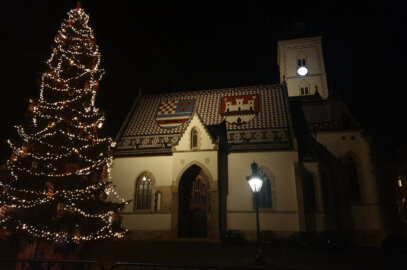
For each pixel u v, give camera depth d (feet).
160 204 135.74
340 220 132.98
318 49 234.38
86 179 73.41
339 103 152.66
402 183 182.50
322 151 142.41
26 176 67.51
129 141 152.87
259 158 133.49
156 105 170.60
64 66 79.46
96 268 69.87
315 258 88.43
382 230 126.62
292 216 123.75
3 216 64.23
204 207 134.21
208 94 170.50
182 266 40.63
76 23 84.53
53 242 66.44
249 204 128.77
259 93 163.63
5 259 41.45
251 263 78.33
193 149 134.31
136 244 114.93
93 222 71.00
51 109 73.36
